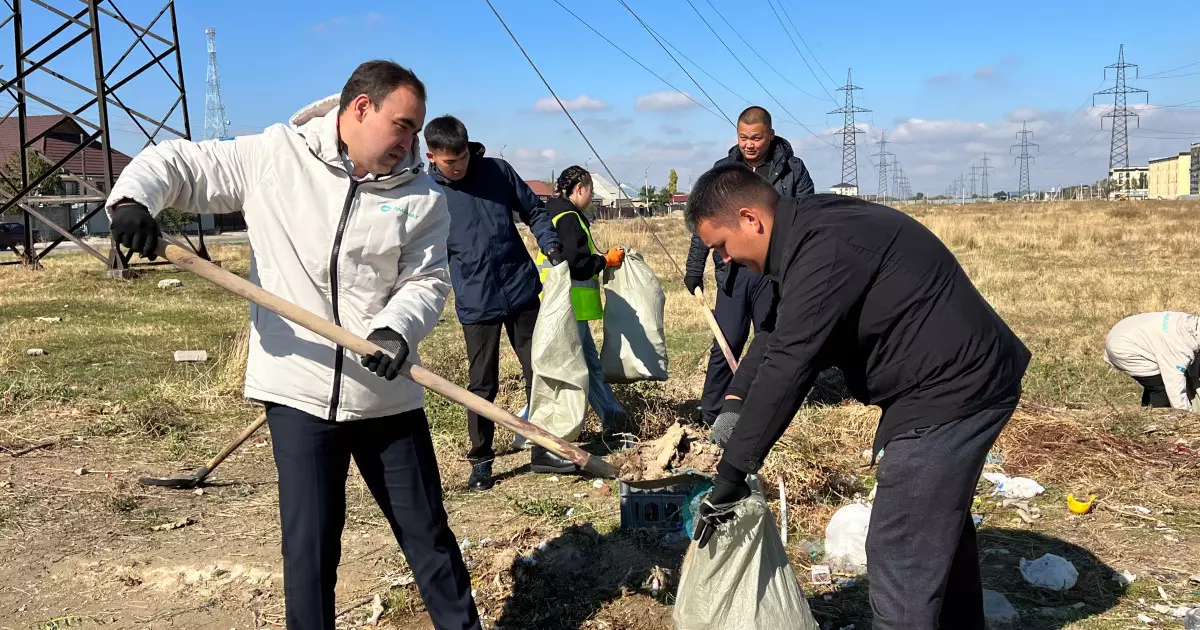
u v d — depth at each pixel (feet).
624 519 14.20
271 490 16.94
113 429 20.62
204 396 23.27
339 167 9.05
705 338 33.65
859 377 8.84
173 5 56.49
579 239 18.33
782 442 17.19
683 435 12.26
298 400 9.13
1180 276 52.13
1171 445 18.10
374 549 13.99
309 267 9.18
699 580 10.03
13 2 53.72
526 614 11.76
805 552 13.62
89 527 14.98
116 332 34.88
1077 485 16.31
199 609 12.21
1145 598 11.93
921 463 8.38
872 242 8.13
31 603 12.37
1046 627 11.23
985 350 8.33
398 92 8.75
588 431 20.42
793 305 8.25
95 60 53.21
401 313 9.09
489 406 9.23
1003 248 76.59
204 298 46.98
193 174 8.82
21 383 23.97
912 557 8.54
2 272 57.57
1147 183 448.24
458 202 16.79
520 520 15.23
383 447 9.81
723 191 8.70
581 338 19.48
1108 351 22.57
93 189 57.16
